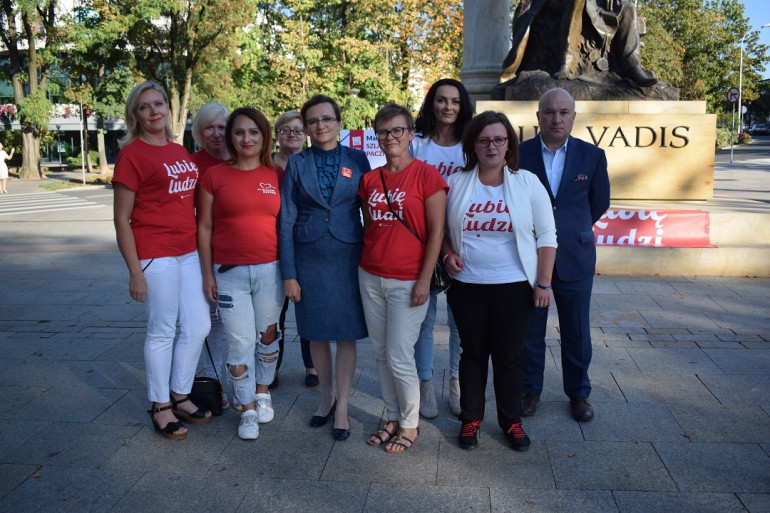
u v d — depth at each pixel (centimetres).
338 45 2805
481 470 350
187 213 390
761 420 401
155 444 386
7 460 366
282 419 420
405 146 360
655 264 779
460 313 370
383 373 385
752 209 830
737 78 5959
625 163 877
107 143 5059
